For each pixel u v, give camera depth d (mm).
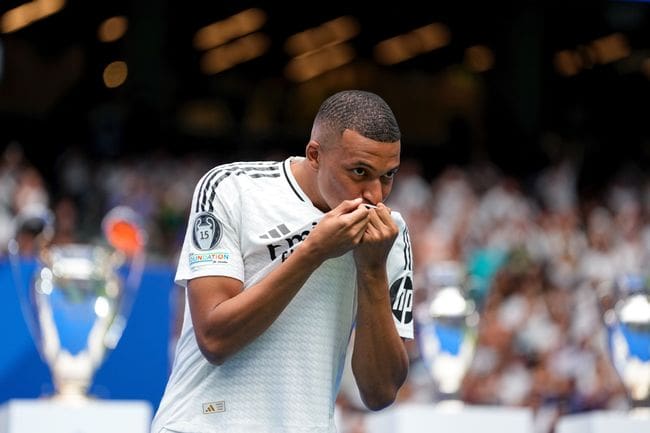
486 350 18047
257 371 7398
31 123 48031
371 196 7262
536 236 27672
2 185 24594
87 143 46250
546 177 38188
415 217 26172
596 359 17672
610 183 41719
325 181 7332
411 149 51844
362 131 7156
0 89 51438
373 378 7734
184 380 7574
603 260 26891
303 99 63000
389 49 64375
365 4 61625
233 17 60688
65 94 52875
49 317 11203
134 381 13133
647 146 50281
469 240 26375
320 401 7461
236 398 7391
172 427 7488
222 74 61094
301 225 7461
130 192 30859
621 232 29953
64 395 11086
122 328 12391
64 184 34531
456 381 11727
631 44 57531
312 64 63969
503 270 21922
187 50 59938
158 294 13242
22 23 53500
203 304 7344
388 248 7320
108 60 54531
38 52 53344
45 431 10008
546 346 18500
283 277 7098
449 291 11891
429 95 62688
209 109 59188
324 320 7512
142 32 48969
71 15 54281
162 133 48094
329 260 7512
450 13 61438
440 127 61531
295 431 7359
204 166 36312
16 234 12828
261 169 7664
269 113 61281
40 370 12609
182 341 7699
